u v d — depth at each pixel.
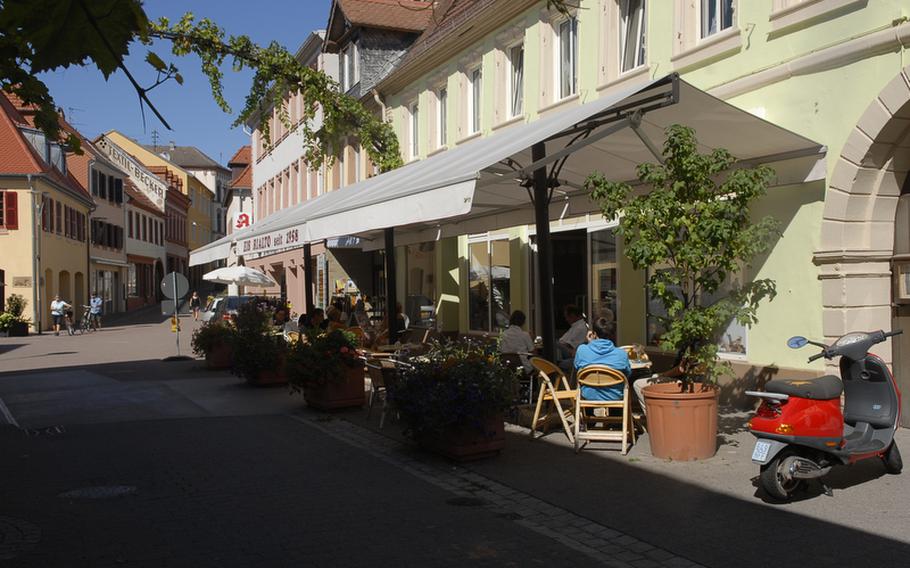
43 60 2.99
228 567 5.18
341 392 11.75
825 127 9.70
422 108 22.16
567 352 11.69
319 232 11.04
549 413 9.70
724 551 5.35
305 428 10.42
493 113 18.36
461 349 8.73
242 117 19.14
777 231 10.33
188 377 17.09
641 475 7.43
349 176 28.62
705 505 6.42
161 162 86.38
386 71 26.52
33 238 39.41
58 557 5.38
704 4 12.05
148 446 9.32
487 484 7.31
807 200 9.93
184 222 84.69
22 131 40.94
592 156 10.67
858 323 9.47
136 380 16.64
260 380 14.87
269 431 10.23
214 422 11.01
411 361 9.15
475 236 19.67
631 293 13.61
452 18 20.81
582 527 5.96
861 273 9.46
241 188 70.44
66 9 2.85
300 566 5.18
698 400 7.90
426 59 21.22
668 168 7.86
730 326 11.18
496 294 18.80
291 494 7.03
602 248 14.85
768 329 10.51
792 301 10.15
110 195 56.06
